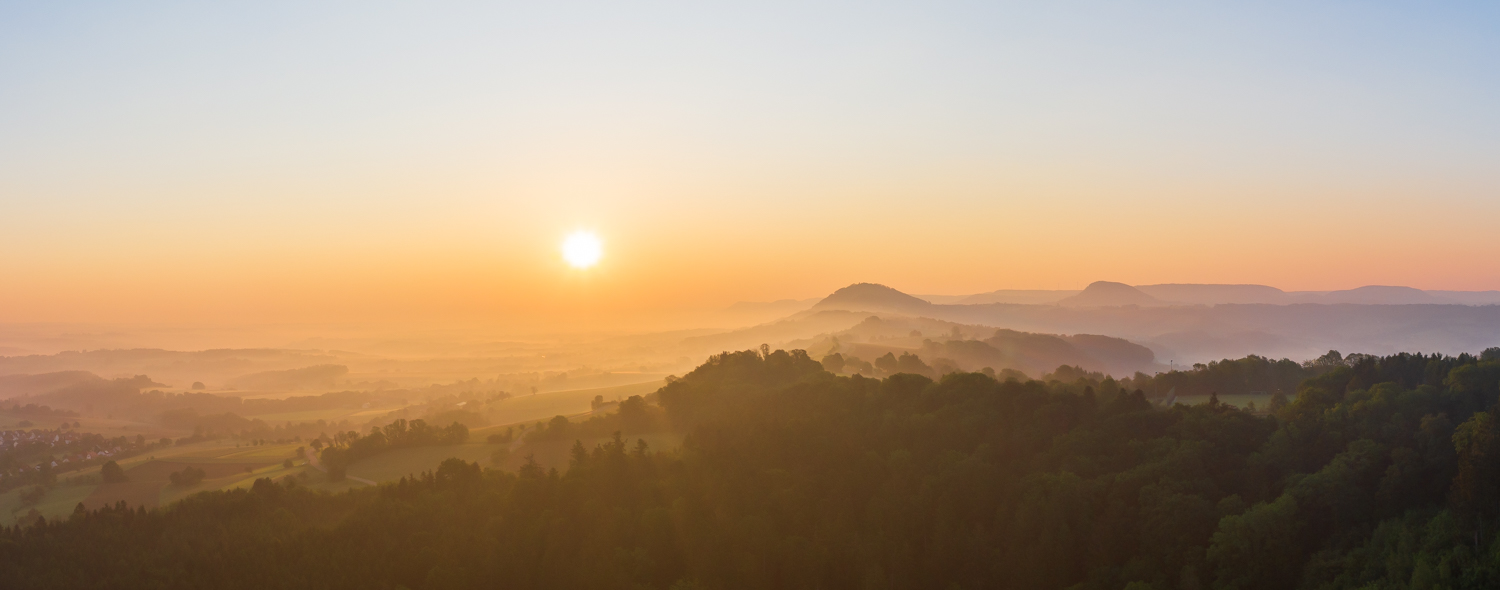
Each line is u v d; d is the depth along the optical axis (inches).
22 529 5457.7
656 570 4045.3
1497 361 4665.4
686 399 7175.2
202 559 4461.1
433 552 4323.3
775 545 3934.5
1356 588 3075.8
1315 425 4060.0
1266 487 3757.4
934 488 4077.3
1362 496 3486.7
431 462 6643.7
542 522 4404.5
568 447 6432.1
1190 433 4183.1
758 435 5007.4
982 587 3663.9
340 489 6003.9
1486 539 3043.8
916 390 5521.7
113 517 5036.9
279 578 4276.6
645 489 4623.5
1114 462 4106.8
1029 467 4229.8
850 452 4544.8
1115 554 3602.4
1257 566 3287.4
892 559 3814.0
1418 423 3897.6
